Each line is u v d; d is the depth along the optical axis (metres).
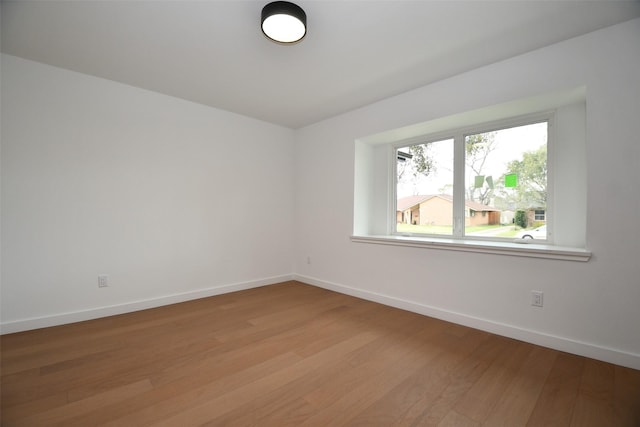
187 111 3.39
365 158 3.80
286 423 1.41
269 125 4.18
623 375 1.81
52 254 2.60
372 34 2.07
